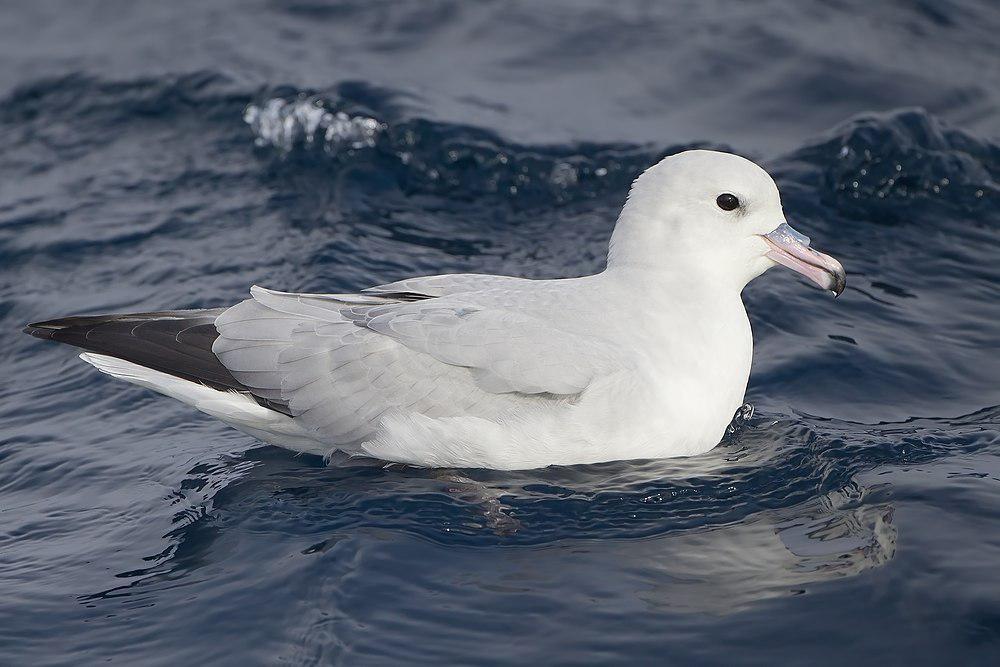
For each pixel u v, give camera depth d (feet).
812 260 40.14
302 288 50.19
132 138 63.72
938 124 60.80
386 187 59.57
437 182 60.08
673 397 38.58
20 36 72.90
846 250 54.24
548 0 75.61
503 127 62.59
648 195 40.55
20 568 35.40
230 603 33.09
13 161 61.87
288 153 61.77
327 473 39.55
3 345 48.78
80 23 74.28
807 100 65.98
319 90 64.18
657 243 40.24
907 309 49.67
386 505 37.17
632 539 35.58
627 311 39.42
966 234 55.47
